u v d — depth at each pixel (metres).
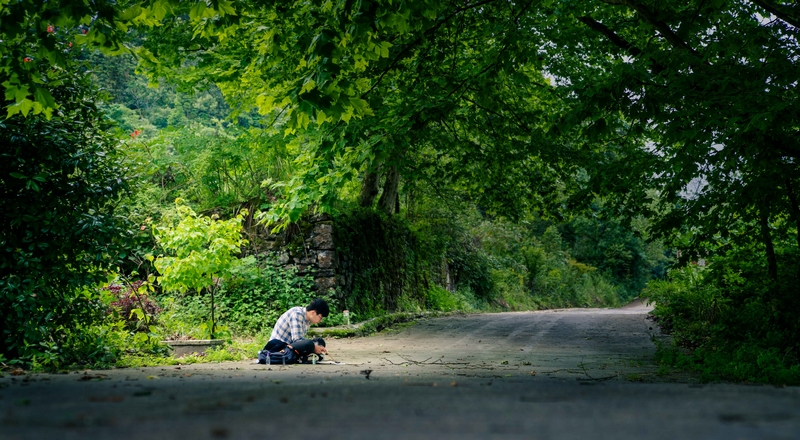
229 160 18.53
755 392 3.65
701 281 13.88
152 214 15.56
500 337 13.60
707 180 8.95
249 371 6.29
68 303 7.86
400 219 23.19
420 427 2.15
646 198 10.40
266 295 15.31
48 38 5.92
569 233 53.00
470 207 30.48
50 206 7.61
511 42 9.13
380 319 16.92
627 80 7.62
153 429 2.08
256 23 9.65
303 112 6.41
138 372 5.97
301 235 16.48
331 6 7.00
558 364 8.41
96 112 8.34
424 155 18.12
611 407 2.78
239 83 15.16
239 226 10.57
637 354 10.08
